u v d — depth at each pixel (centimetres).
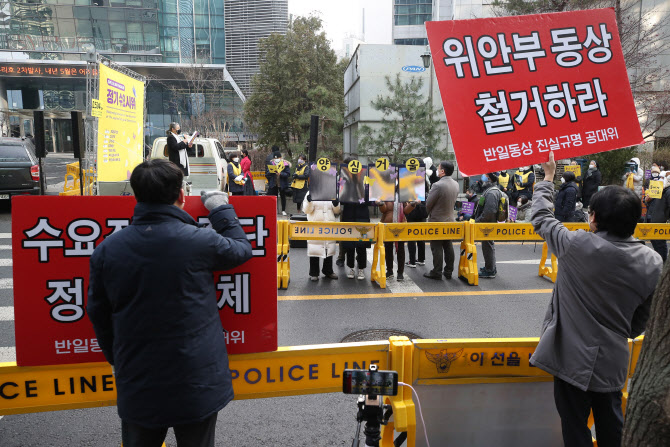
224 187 1300
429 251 962
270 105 2072
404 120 1446
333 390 243
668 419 137
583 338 214
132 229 187
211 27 4028
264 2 3919
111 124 688
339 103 2098
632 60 1585
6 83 3900
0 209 1266
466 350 244
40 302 215
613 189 213
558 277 228
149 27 3959
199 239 188
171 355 182
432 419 246
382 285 671
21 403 219
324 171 680
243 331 230
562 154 247
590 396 221
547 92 245
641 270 206
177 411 183
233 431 328
